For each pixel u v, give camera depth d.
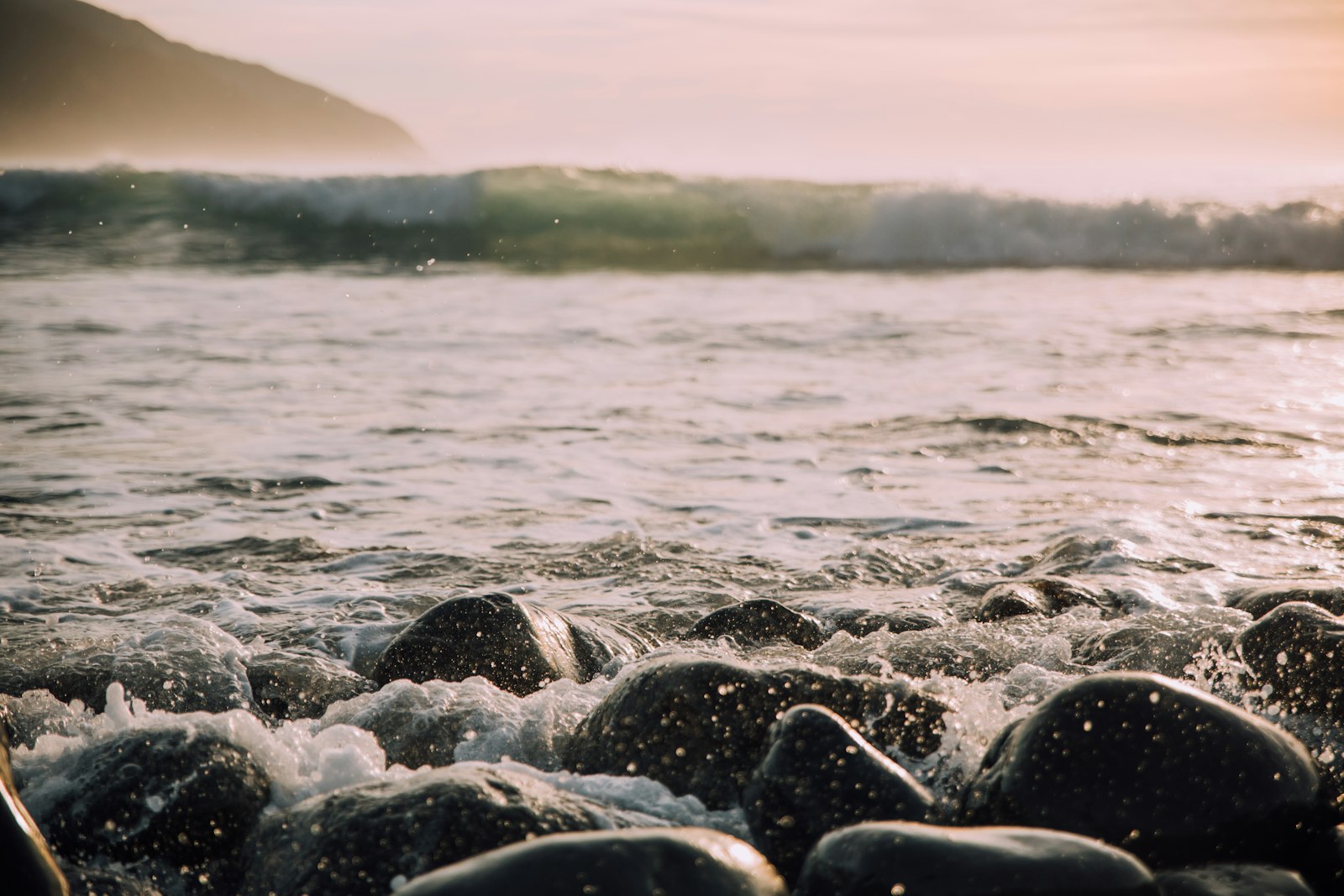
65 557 5.30
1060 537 5.47
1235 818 2.47
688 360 9.84
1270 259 17.00
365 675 4.03
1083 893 2.04
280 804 2.82
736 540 5.61
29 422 7.64
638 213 18.70
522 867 1.98
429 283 14.87
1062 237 17.59
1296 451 7.04
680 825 2.70
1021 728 2.66
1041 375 9.12
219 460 6.90
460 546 5.52
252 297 13.22
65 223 18.00
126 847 2.65
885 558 5.34
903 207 18.09
